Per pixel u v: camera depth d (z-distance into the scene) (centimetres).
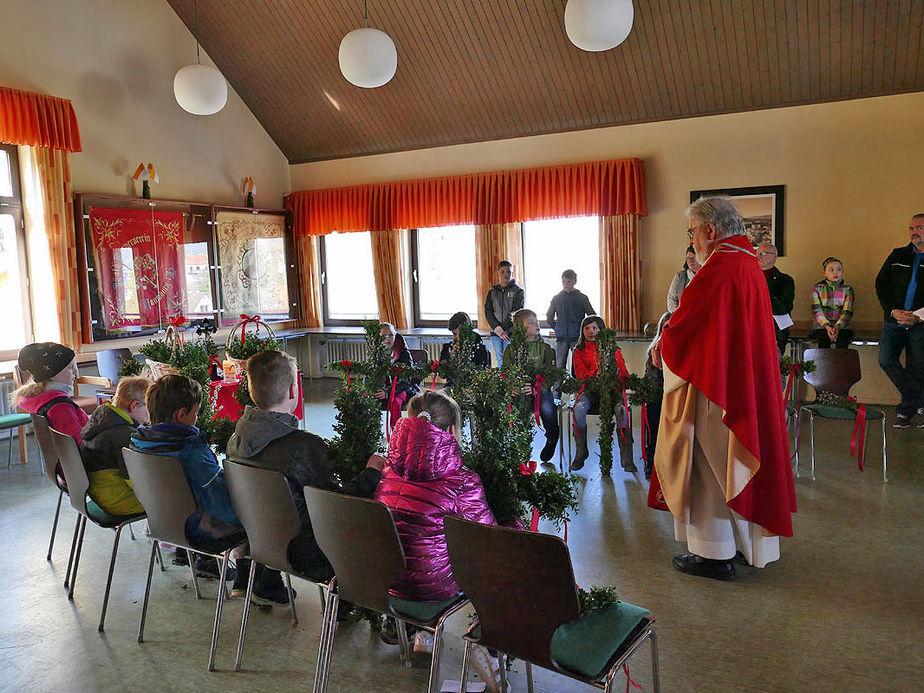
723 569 328
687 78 685
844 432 575
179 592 333
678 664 259
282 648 279
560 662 189
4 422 542
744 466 303
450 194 835
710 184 720
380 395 392
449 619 302
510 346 267
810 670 253
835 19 600
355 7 718
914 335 566
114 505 311
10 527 423
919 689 240
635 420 667
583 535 387
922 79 625
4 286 645
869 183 659
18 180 652
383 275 895
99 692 252
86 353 693
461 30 708
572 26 498
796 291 695
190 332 796
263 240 899
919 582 319
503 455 243
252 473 238
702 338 303
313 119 880
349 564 214
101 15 716
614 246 757
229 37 802
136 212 739
